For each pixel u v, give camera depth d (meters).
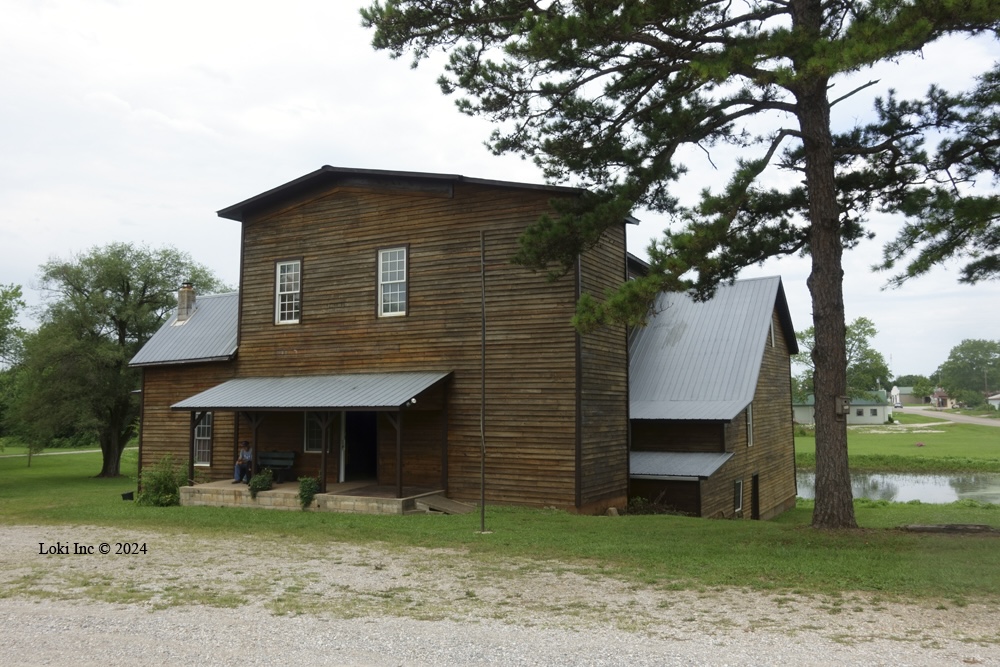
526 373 17.84
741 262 14.09
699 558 10.84
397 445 17.06
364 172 20.03
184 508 18.97
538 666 6.14
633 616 7.71
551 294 17.72
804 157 13.96
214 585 9.64
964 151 13.41
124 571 10.73
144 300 44.66
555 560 11.10
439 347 19.06
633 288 11.12
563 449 17.27
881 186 14.00
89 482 38.44
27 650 6.93
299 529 14.77
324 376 20.77
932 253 12.69
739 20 13.10
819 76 10.70
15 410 43.94
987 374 164.12
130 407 43.09
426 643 6.84
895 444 58.38
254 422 19.58
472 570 10.44
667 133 12.83
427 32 13.48
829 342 12.98
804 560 10.39
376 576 10.11
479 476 18.23
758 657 6.21
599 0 11.39
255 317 22.34
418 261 19.55
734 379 22.02
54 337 40.56
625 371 20.14
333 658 6.48
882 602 8.05
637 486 20.36
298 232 21.72
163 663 6.46
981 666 5.88
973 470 44.22
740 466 23.12
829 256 12.96
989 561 10.09
